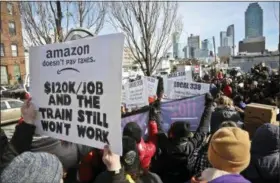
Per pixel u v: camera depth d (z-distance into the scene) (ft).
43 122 7.30
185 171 9.41
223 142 5.21
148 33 43.70
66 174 8.82
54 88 7.03
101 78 6.07
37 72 7.44
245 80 49.44
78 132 6.61
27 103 7.34
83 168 8.55
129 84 19.31
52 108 7.11
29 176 3.89
